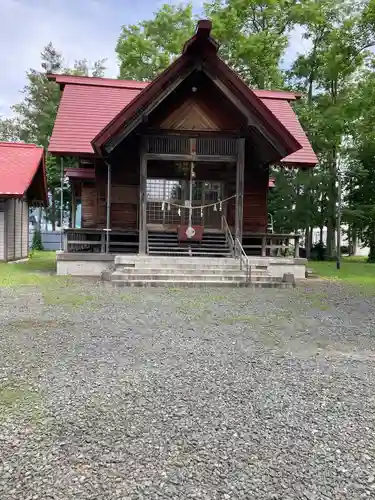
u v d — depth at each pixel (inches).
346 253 1382.9
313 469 94.0
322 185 921.5
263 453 99.7
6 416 115.8
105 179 547.5
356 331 223.5
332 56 928.9
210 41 430.9
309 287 410.6
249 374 152.6
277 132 456.1
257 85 957.8
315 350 186.4
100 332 208.7
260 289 388.8
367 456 100.0
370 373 157.1
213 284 399.2
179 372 152.4
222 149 484.1
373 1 824.3
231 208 565.3
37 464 93.4
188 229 500.4
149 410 120.4
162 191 559.8
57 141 517.3
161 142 477.7
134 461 94.9
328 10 928.9
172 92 463.2
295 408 124.7
